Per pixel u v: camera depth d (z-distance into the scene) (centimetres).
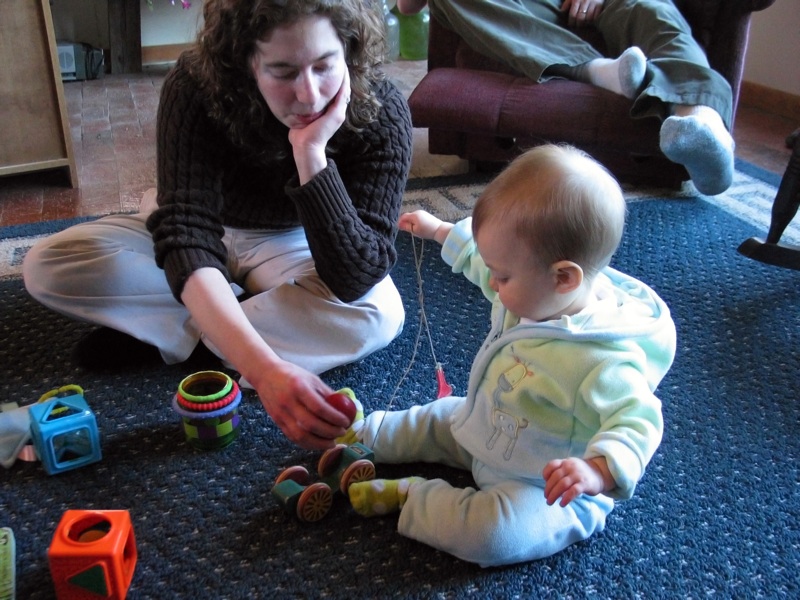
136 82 317
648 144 191
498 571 92
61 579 82
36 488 103
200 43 103
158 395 122
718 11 202
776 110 287
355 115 111
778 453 113
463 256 109
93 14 327
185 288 100
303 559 93
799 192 158
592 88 196
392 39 359
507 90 200
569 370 89
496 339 97
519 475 94
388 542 96
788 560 95
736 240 179
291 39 92
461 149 211
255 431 115
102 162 225
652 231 182
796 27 273
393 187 119
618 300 99
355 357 126
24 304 146
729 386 127
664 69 190
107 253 123
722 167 178
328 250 111
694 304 151
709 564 94
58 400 108
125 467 107
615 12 211
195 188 108
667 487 106
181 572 91
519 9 212
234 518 99
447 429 107
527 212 85
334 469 104
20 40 188
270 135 110
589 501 95
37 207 194
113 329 135
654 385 95
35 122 197
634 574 92
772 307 151
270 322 120
